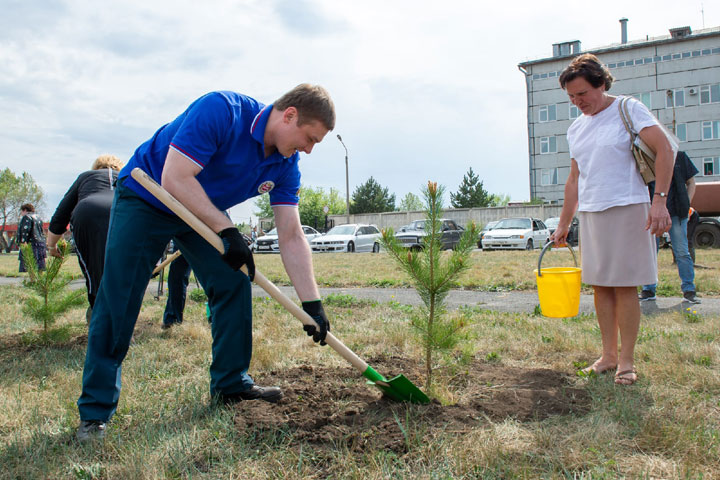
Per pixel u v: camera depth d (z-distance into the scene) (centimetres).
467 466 193
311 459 206
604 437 216
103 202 373
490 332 429
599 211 296
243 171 240
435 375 310
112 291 236
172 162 215
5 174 5622
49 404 275
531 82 4678
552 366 336
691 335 401
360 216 3822
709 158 4219
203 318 536
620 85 4466
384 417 246
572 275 317
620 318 295
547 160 4647
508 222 2038
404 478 186
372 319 521
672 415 235
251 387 279
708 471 187
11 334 468
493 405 257
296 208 272
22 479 194
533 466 195
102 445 221
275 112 230
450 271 271
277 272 1114
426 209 281
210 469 199
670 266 962
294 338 433
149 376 329
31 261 432
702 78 4206
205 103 223
